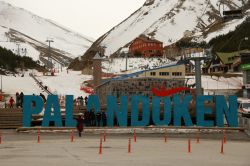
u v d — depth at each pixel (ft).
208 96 155.84
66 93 311.47
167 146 109.09
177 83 284.82
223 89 335.88
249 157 89.56
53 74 447.83
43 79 386.11
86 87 339.98
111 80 263.29
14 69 547.49
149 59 654.94
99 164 74.95
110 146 106.93
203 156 89.86
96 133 140.87
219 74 430.20
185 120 155.02
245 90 285.23
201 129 150.20
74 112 175.22
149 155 89.76
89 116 153.89
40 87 317.01
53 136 131.75
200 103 155.53
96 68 214.48
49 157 84.53
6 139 122.52
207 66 502.79
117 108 154.92
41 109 148.56
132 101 154.61
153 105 156.15
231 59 478.18
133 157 85.92
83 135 135.44
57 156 86.17
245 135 141.08
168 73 293.64
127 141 120.06
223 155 92.48
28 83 327.47
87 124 154.10
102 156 86.89
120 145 109.70
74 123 149.79
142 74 288.10
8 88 296.92
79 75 453.99
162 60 650.02
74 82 384.47
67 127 146.92
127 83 265.75
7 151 94.63
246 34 611.06
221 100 155.53
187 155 90.99
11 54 585.63
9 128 153.07
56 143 112.88
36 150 96.78
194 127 150.71
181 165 75.36
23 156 85.92
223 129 150.92
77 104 212.23
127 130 145.59
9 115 157.69
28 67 599.16
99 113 154.81
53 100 149.48
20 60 590.55
